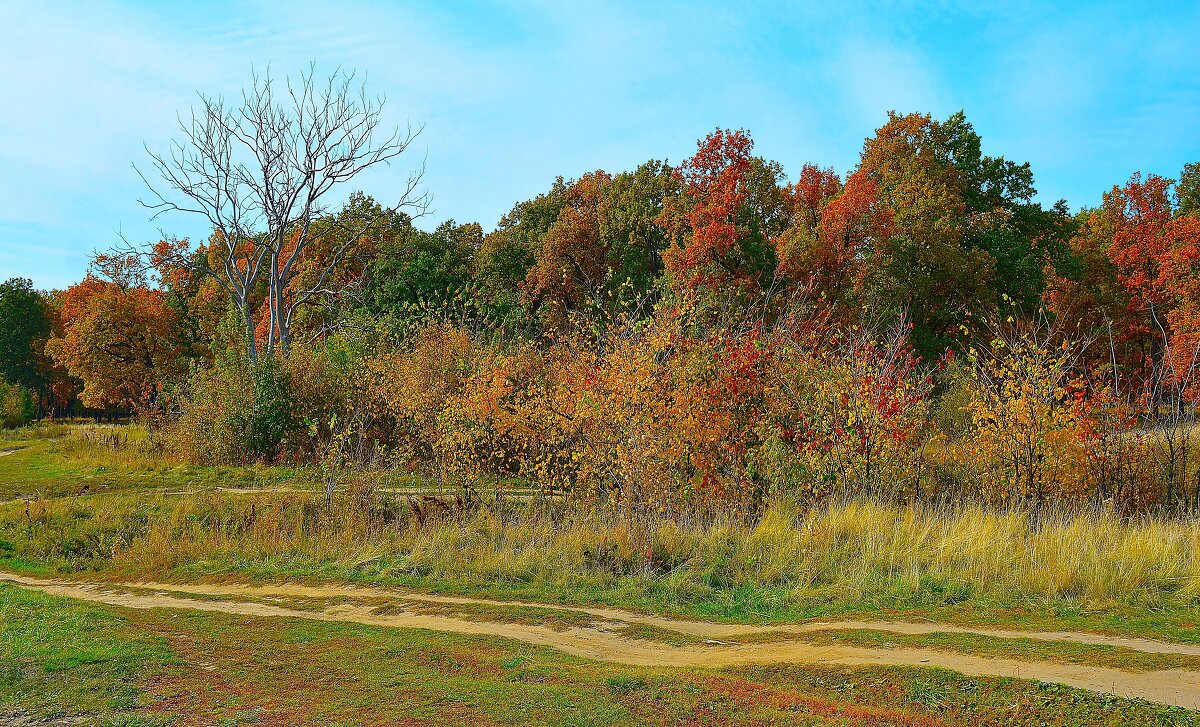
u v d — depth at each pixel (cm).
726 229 3338
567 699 591
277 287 3344
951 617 876
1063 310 3797
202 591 1127
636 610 977
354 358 2608
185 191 3225
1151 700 581
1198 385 1451
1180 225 3594
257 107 3244
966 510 1252
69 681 627
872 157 3775
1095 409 1391
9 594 1006
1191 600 884
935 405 1978
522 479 1873
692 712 564
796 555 1140
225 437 2428
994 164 3725
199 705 577
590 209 4634
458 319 2886
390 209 3566
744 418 1528
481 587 1103
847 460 1405
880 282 3191
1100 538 1086
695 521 1339
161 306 5519
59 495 1945
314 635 821
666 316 1598
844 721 549
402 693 607
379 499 1627
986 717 565
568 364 1733
